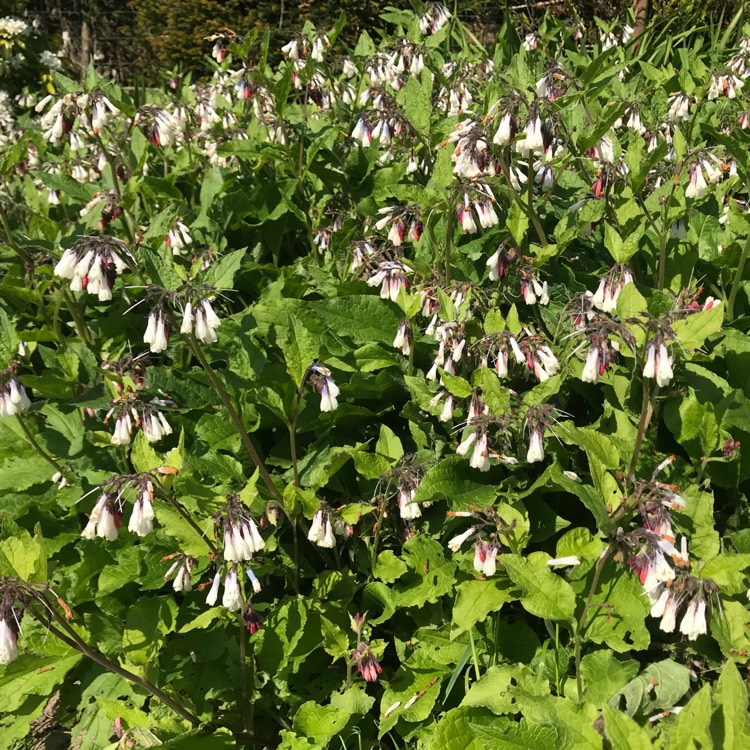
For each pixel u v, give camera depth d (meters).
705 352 0.41
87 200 0.58
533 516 0.37
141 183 0.56
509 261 0.40
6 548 0.28
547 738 0.27
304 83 0.61
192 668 0.36
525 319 0.45
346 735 0.34
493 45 1.16
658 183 0.49
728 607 0.30
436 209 0.43
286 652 0.35
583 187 0.53
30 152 0.80
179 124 0.68
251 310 0.46
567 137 0.41
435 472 0.35
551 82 0.44
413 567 0.37
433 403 0.38
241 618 0.34
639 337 0.31
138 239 0.54
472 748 0.30
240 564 0.32
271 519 0.34
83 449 0.45
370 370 0.44
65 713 0.39
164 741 0.33
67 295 0.49
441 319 0.39
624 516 0.31
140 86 0.95
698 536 0.33
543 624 0.36
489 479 0.37
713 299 0.40
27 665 0.35
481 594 0.33
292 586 0.39
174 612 0.35
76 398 0.43
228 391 0.44
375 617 0.38
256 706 0.36
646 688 0.31
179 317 0.49
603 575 0.33
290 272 0.54
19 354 0.50
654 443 0.38
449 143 0.43
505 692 0.30
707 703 0.24
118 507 0.31
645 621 0.34
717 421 0.37
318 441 0.43
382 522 0.40
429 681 0.34
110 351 0.50
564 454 0.36
